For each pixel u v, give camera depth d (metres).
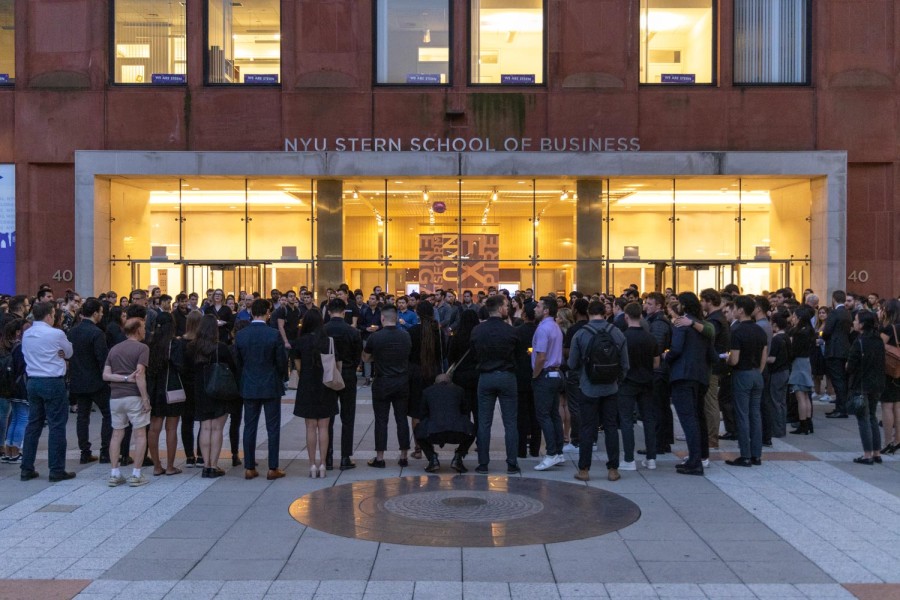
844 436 13.59
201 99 23.53
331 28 23.52
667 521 8.56
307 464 11.54
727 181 23.97
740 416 11.25
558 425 11.28
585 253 24.17
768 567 7.16
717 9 23.62
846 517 8.75
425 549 7.63
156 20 23.73
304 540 7.91
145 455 11.44
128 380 10.15
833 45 23.44
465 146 23.47
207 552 7.59
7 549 7.71
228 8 23.73
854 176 23.72
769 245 24.48
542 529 8.24
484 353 10.82
